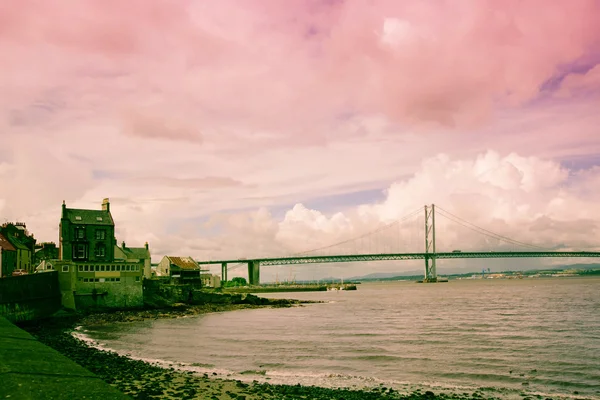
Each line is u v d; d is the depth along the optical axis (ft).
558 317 258.78
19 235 346.54
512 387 106.11
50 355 54.08
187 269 463.01
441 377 116.67
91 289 279.49
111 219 323.98
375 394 97.66
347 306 408.26
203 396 91.25
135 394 89.40
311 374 120.78
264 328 228.02
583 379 113.09
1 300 200.54
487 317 267.39
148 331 215.10
